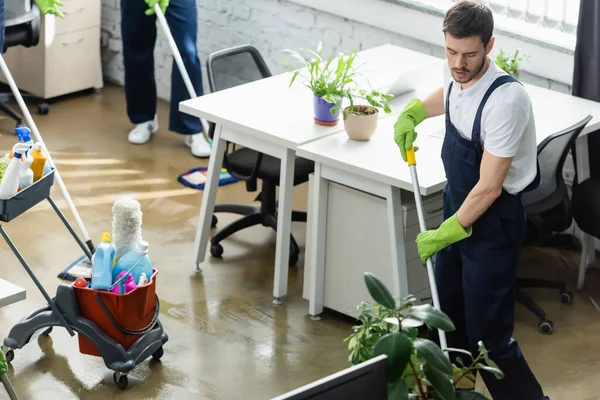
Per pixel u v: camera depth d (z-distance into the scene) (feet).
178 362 13.08
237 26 20.11
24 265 12.46
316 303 14.17
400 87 15.16
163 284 14.99
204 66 21.02
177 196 17.87
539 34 16.19
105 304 12.32
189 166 19.12
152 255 15.81
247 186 15.46
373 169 12.75
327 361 13.23
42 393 12.35
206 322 14.05
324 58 18.93
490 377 11.46
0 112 20.95
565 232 16.51
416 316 8.05
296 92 15.40
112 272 12.56
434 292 11.01
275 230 16.46
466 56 10.05
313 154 13.30
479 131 10.43
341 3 18.16
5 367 10.68
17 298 10.49
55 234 16.29
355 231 13.61
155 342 12.85
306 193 18.21
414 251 13.37
